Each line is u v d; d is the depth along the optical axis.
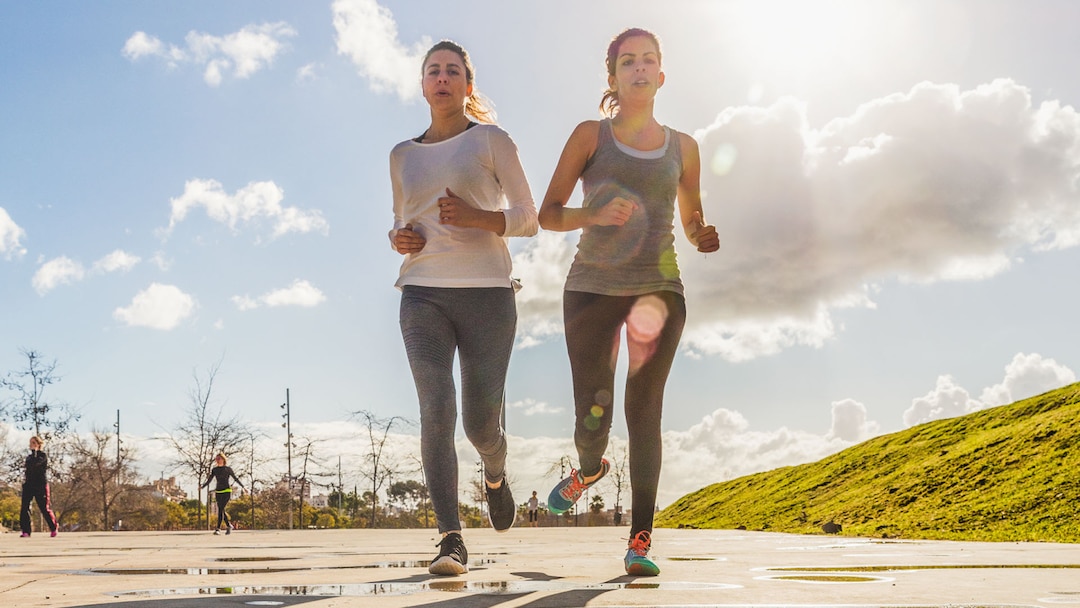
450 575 3.71
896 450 22.59
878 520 15.46
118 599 2.74
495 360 4.00
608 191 3.88
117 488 30.66
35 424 29.23
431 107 4.19
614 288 3.85
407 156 4.14
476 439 4.18
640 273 3.84
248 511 30.39
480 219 3.80
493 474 4.52
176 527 30.31
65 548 8.01
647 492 3.79
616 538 11.05
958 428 21.62
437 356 3.83
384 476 29.59
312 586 3.22
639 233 3.85
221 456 16.28
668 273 3.87
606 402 4.00
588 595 2.80
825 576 3.71
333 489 29.56
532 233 3.99
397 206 4.30
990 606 2.50
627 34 4.00
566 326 3.97
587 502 29.34
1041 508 12.39
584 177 4.02
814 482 23.42
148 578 3.73
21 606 2.54
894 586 3.13
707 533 16.59
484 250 3.98
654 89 3.94
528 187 4.10
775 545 8.35
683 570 4.11
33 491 13.70
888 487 17.91
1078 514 11.42
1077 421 15.91
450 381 3.81
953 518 13.42
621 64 3.96
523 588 3.09
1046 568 4.30
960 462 17.11
